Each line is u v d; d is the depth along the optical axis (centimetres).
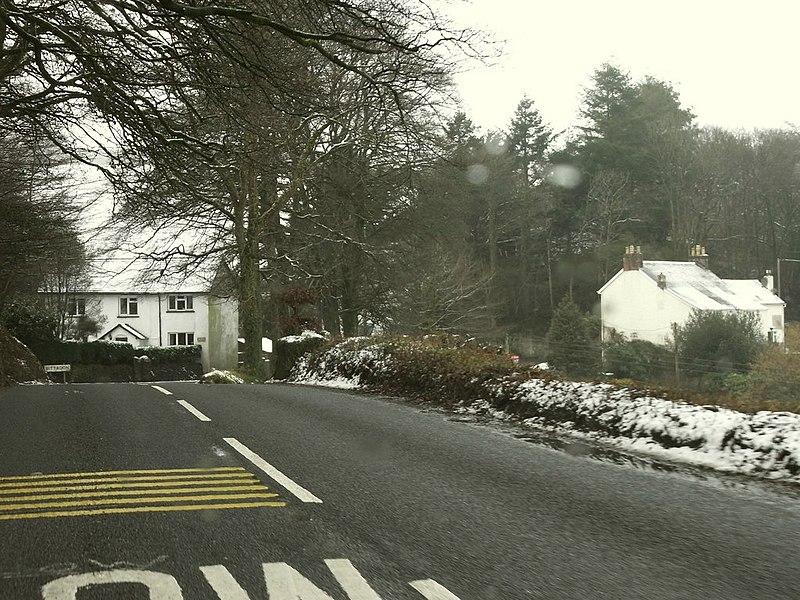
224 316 6372
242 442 1019
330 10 1241
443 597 479
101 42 1318
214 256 3325
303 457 923
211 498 723
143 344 6212
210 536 604
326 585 498
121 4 1227
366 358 1969
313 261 3494
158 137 1376
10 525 630
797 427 879
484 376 1464
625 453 966
